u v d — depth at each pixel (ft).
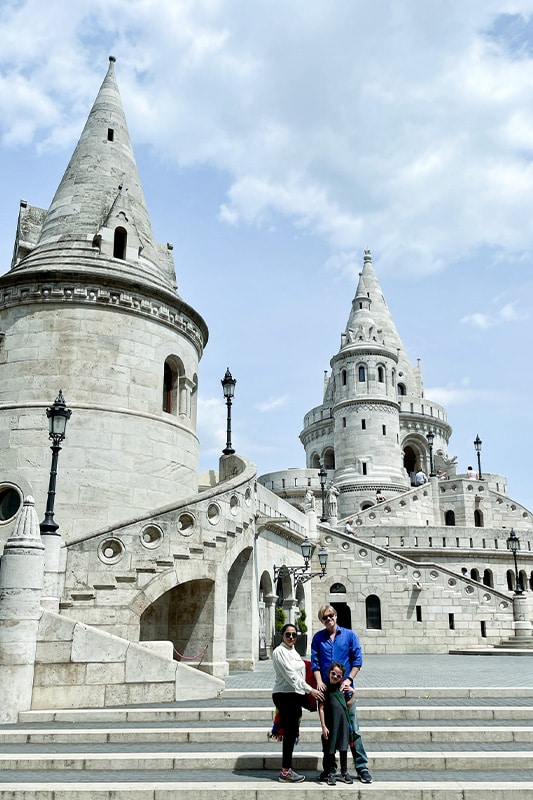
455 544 148.87
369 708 37.60
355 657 27.66
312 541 113.70
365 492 195.72
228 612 63.46
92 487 58.54
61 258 65.82
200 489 81.51
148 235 74.18
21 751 30.68
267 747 31.50
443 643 112.06
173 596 55.21
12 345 62.44
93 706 38.93
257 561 77.41
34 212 78.18
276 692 27.22
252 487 63.36
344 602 113.50
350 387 211.41
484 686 48.16
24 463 58.49
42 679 38.63
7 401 60.95
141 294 65.41
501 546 151.02
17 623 38.40
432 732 32.73
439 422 243.60
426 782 26.02
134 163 78.33
